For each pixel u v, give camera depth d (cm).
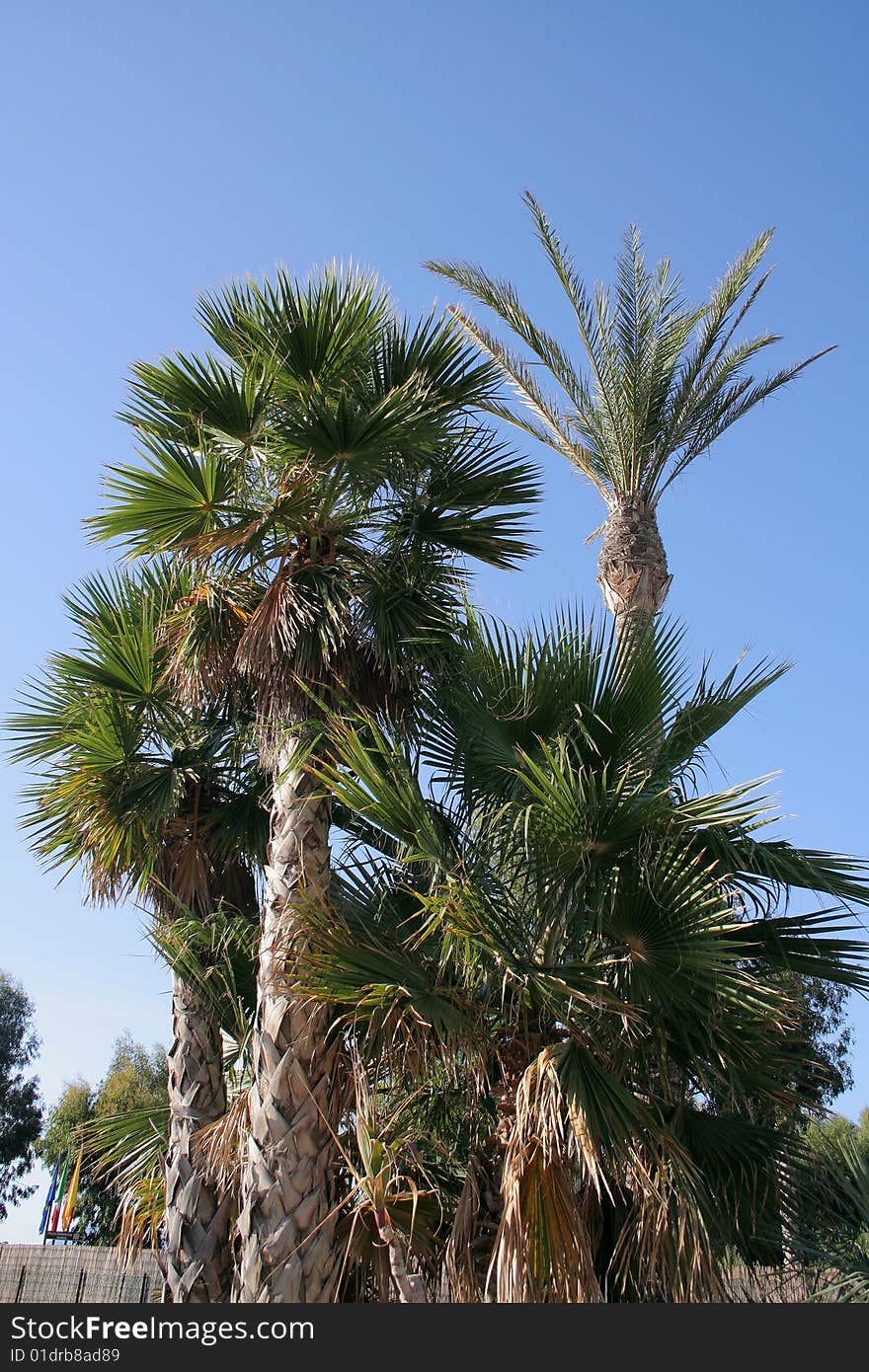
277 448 762
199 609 755
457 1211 590
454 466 809
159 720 862
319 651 723
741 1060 582
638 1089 602
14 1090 3731
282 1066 618
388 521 805
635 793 596
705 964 546
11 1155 3656
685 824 587
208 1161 675
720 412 1142
